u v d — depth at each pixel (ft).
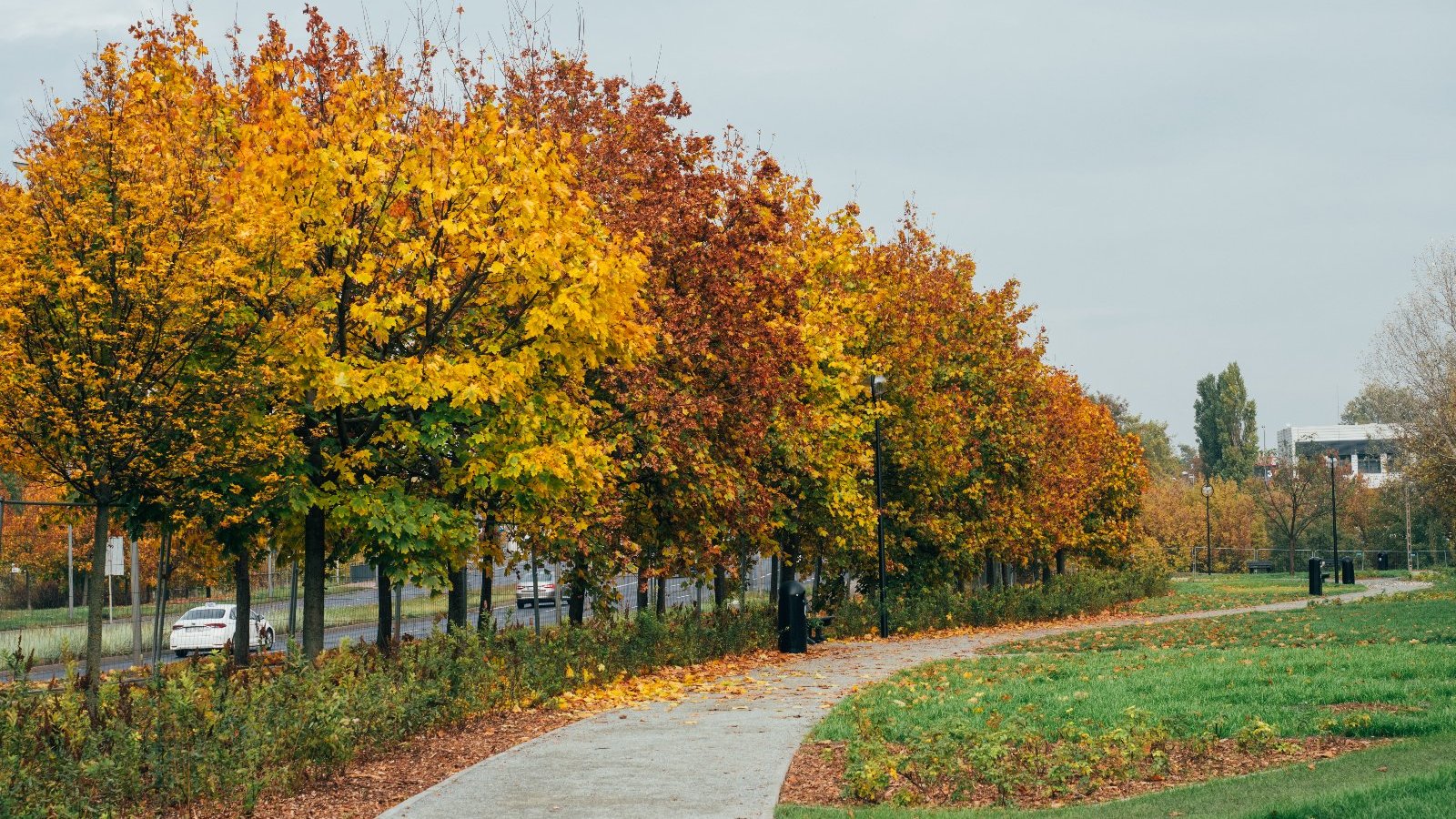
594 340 51.08
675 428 62.64
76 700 33.73
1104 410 171.32
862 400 94.22
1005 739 35.53
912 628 102.47
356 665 42.65
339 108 46.60
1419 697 43.57
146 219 36.45
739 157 75.51
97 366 36.70
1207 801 29.17
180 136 39.52
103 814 29.48
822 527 88.89
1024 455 116.37
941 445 103.30
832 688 56.29
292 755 34.19
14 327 35.83
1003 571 145.69
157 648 62.34
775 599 96.48
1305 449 459.73
